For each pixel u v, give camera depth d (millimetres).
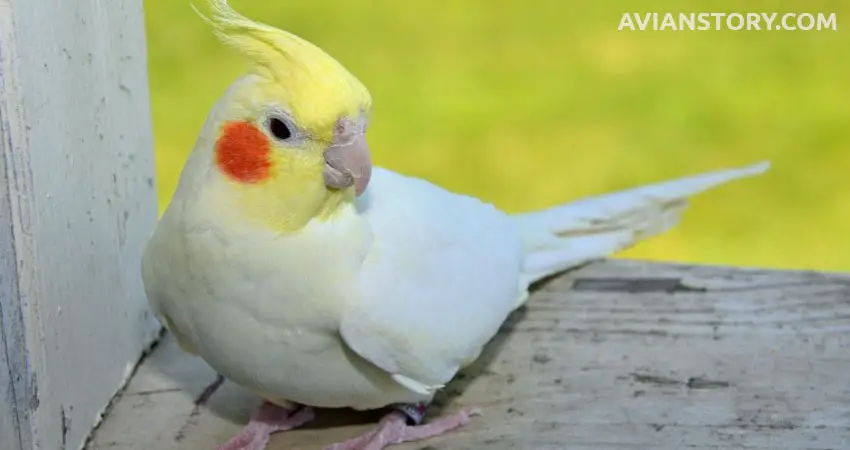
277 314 476
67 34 477
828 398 514
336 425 521
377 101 1003
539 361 537
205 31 1070
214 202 469
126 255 527
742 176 575
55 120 471
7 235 458
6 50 449
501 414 516
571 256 566
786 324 548
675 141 957
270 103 461
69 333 487
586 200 577
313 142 463
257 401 527
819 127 971
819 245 862
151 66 1021
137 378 537
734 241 869
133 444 509
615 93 1022
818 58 1062
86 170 493
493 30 1108
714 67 1056
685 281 572
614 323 553
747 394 517
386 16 1146
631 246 582
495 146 960
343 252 478
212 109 472
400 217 502
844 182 923
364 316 480
